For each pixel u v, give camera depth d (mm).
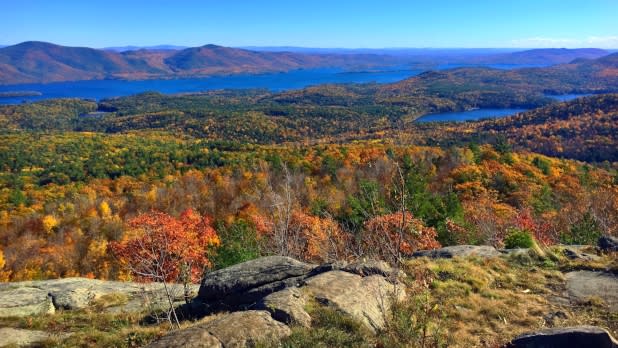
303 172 47938
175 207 40344
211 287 9625
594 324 7277
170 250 12531
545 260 10641
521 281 9477
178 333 6180
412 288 8555
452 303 8180
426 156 52688
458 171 39750
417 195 20438
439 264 10234
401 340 6418
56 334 8633
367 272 9242
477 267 10102
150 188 53188
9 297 11297
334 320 6898
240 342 6016
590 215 19453
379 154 56250
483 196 31797
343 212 23438
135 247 12742
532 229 19578
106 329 9094
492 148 54344
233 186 44156
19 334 8586
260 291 9086
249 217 25719
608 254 11039
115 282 13266
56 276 31406
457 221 19516
